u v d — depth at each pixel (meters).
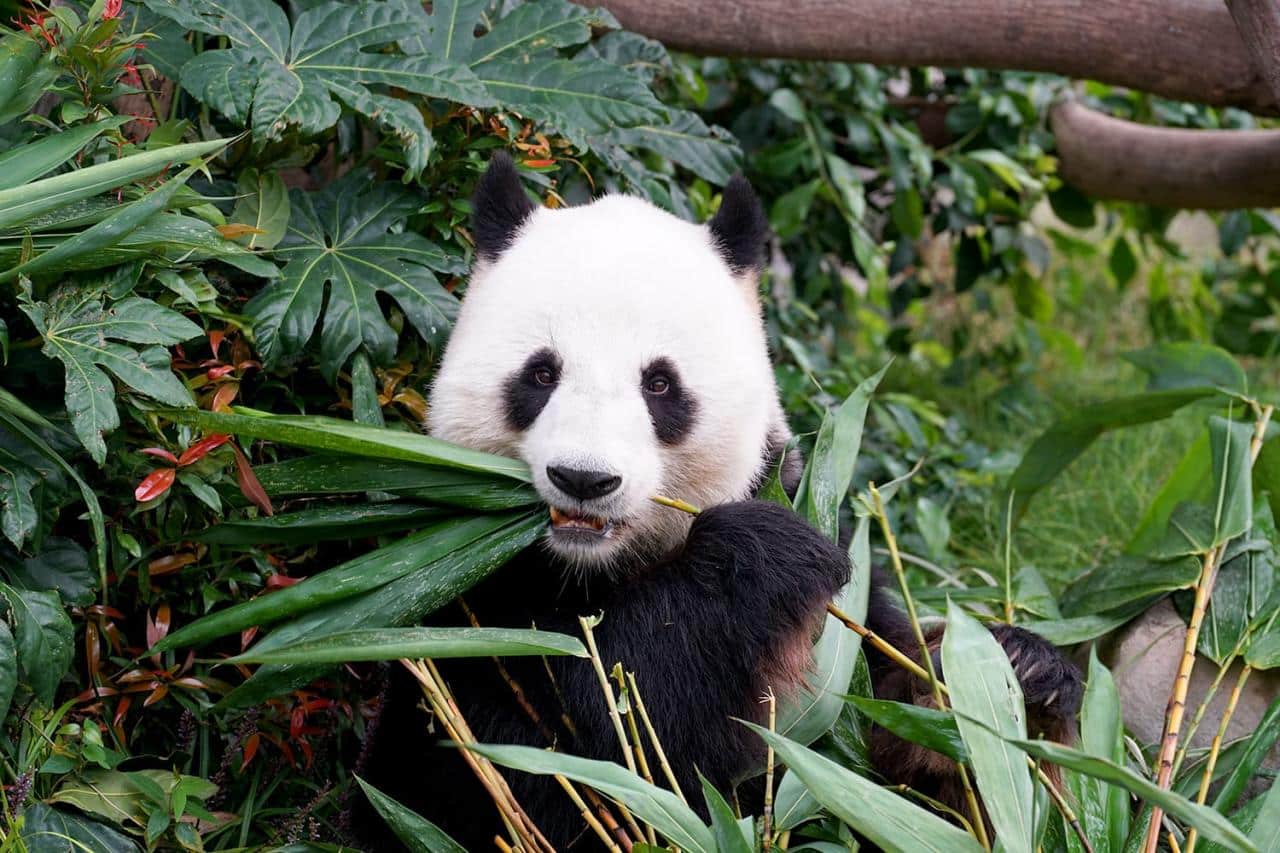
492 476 3.54
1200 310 8.64
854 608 3.79
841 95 7.37
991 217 7.83
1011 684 3.22
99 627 3.93
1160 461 7.53
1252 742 3.47
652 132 5.12
